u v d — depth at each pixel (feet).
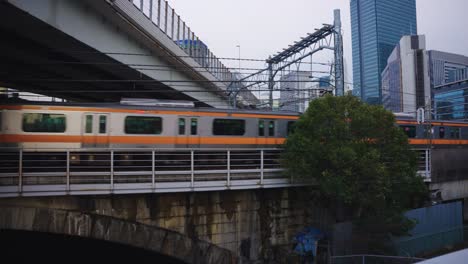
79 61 54.39
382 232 45.47
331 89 65.92
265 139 56.34
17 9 33.06
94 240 52.19
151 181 39.14
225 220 43.21
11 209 33.22
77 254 52.11
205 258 41.65
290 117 58.39
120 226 37.17
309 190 48.34
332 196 44.91
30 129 44.24
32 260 49.96
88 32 45.24
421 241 51.96
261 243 45.62
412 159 45.91
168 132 50.16
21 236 48.80
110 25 50.93
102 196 36.52
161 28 62.18
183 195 40.73
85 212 35.76
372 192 42.24
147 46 62.69
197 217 41.42
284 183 45.50
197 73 83.20
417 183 45.55
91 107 46.52
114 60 53.01
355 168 41.75
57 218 34.68
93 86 78.38
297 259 45.50
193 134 51.60
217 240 42.63
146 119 49.14
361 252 45.88
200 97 95.30
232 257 43.52
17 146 43.78
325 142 44.04
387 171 41.91
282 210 47.37
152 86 77.00
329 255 44.19
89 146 46.24
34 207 33.91
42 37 42.22
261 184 43.65
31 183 34.94
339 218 51.11
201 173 41.91
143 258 52.21
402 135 45.37
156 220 39.04
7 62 55.42
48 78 68.69
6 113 43.57
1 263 47.80
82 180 36.45
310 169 43.24
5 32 40.65
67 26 40.73
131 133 48.24
